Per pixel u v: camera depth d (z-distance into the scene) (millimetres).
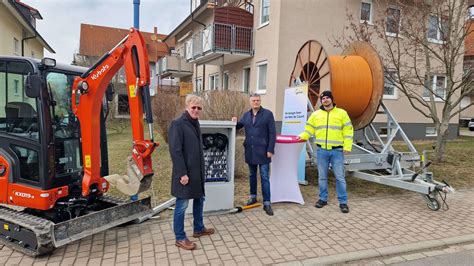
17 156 4102
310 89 8273
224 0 19969
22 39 22234
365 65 7293
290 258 3822
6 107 4141
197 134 4020
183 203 3971
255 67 15750
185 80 29453
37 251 3627
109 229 4570
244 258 3807
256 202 5637
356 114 7523
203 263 3676
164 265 3621
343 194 5496
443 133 9336
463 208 5711
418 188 5461
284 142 5660
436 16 9234
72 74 4473
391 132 7301
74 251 3926
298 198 5828
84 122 4176
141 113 4098
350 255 3908
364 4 14828
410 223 4980
